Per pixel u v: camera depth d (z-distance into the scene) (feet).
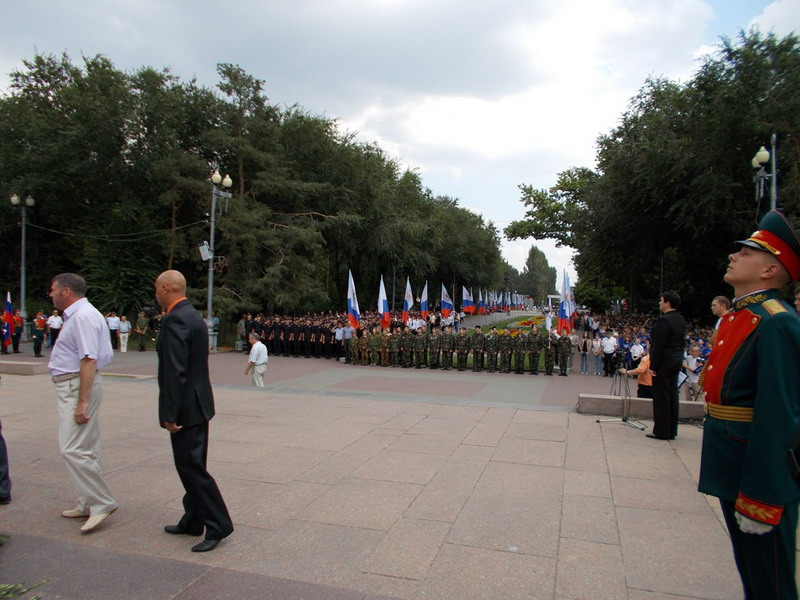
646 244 99.60
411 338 64.80
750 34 71.31
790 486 7.53
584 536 13.82
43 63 105.29
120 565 12.12
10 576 11.58
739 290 8.85
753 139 71.36
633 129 91.30
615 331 75.36
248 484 17.53
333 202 106.22
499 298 323.98
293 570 11.94
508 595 10.96
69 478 18.13
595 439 23.49
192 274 103.19
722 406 8.69
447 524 14.48
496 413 29.09
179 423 12.63
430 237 145.89
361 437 23.70
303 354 78.95
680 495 16.76
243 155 91.09
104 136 85.25
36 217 104.53
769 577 8.07
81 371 13.79
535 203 149.69
